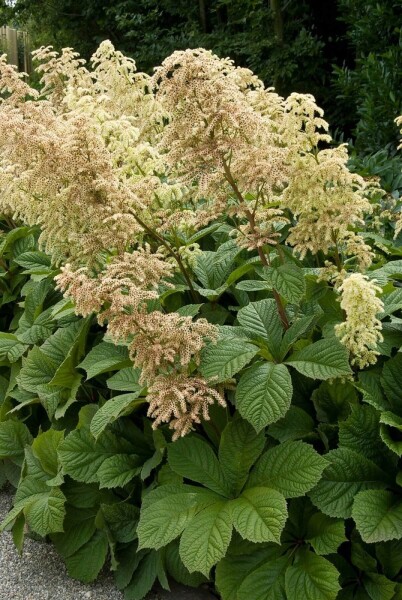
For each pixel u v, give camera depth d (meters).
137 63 11.52
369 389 3.09
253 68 10.16
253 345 2.93
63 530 3.40
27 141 3.05
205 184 2.79
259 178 2.83
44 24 13.70
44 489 3.63
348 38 9.57
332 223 3.05
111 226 3.12
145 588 3.23
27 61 14.98
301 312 3.48
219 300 4.09
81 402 3.98
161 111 4.37
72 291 2.74
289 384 2.81
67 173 3.05
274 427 3.13
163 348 2.78
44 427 4.32
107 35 12.97
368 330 2.79
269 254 3.63
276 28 9.91
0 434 4.11
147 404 3.67
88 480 3.37
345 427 3.00
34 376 4.01
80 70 5.07
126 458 3.42
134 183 3.43
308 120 3.07
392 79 7.15
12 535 3.69
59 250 3.61
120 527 3.38
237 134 2.82
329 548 2.77
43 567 3.60
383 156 6.34
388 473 2.99
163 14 12.30
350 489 2.89
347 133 9.75
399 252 4.27
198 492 3.03
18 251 5.05
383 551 2.83
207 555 2.69
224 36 10.43
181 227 3.99
